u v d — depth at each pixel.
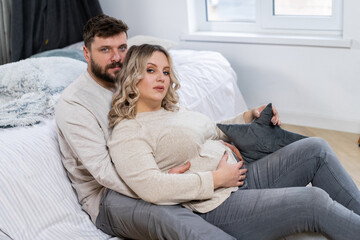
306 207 1.48
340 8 2.85
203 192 1.54
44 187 1.71
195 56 2.97
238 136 1.87
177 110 1.76
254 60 3.15
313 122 3.06
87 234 1.69
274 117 1.90
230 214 1.57
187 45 3.40
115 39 1.70
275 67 3.09
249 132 1.88
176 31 3.42
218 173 1.58
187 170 1.64
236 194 1.61
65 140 1.76
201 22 3.43
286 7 3.07
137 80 1.61
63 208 1.72
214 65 2.87
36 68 2.24
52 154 1.79
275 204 1.52
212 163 1.66
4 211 1.60
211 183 1.55
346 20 2.73
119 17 3.62
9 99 2.18
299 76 3.02
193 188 1.53
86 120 1.65
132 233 1.61
